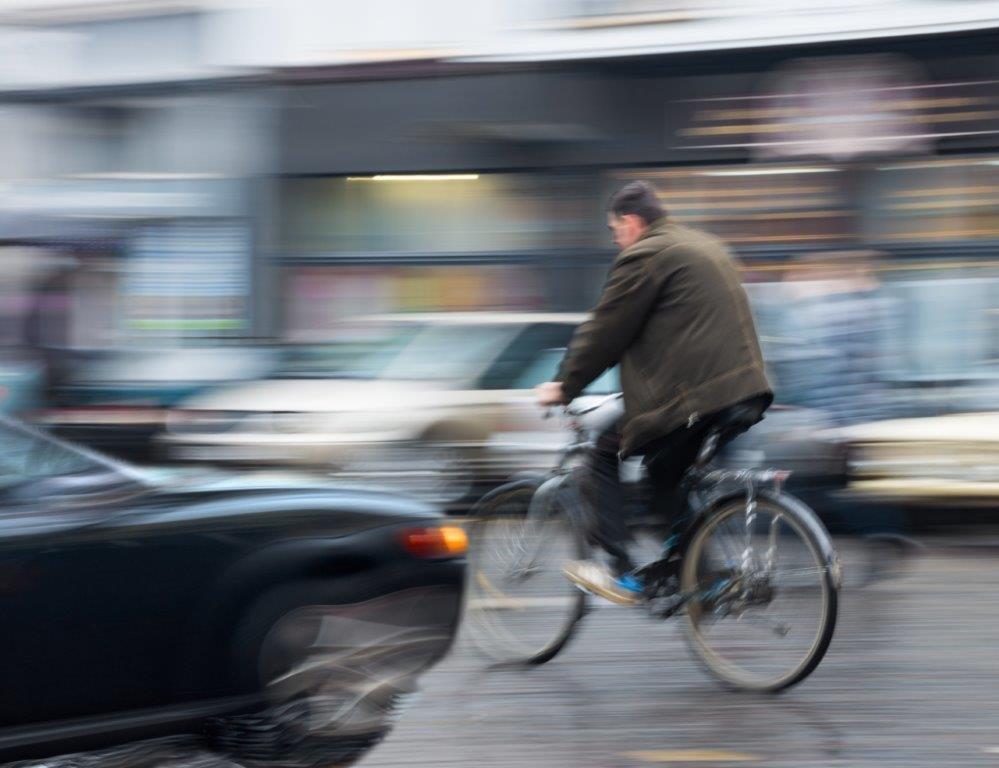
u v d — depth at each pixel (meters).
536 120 20.88
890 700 6.76
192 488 5.52
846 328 12.62
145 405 17.08
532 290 21.11
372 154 21.64
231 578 5.30
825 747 6.00
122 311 22.66
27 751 5.00
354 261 21.89
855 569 9.60
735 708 6.65
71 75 22.89
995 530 12.43
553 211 20.95
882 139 19.08
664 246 6.93
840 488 11.03
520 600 7.61
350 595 5.53
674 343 6.88
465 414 13.29
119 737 5.15
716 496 7.09
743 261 19.86
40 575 4.97
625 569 7.25
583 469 7.30
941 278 18.70
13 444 5.48
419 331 14.35
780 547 6.86
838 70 19.25
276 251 22.20
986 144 18.62
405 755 5.96
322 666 5.48
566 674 7.37
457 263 21.39
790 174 19.61
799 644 6.82
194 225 22.45
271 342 19.95
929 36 18.70
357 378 14.02
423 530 5.74
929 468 11.94
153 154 22.61
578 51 20.50
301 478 6.15
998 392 18.06
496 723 6.43
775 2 19.48
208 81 22.20
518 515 7.68
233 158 22.28
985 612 8.84
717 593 6.98
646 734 6.23
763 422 11.28
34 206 22.88
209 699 5.28
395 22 21.45
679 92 20.12
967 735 6.16
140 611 5.14
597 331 6.98
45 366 19.36
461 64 21.09
